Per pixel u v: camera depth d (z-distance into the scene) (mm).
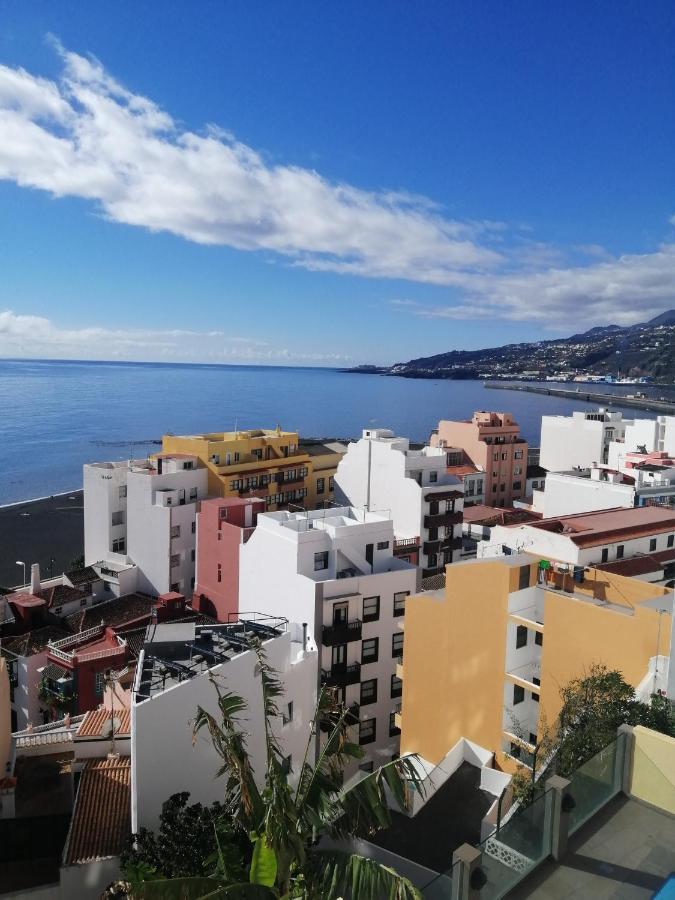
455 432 126312
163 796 29734
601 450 135625
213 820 24469
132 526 88875
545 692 35188
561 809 14422
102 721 39281
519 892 13570
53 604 77500
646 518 49719
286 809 18688
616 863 14297
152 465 95500
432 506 84312
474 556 88625
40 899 28406
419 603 42406
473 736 39031
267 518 57906
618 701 24391
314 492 109438
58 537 141625
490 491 121562
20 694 63219
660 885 13672
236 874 19562
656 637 30578
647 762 16000
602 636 32656
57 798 35688
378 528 57812
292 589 54062
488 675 38125
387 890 16031
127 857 26062
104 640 66625
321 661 51719
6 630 72375
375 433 98188
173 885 16844
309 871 17891
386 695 55219
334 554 55094
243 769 19969
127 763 35844
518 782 28781
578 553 42906
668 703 23375
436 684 41406
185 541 87000
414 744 43000
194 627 37719
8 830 33312
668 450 123125
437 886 15430
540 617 38031
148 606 76688
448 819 33469
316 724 23781
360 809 19141
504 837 13648
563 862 14320
